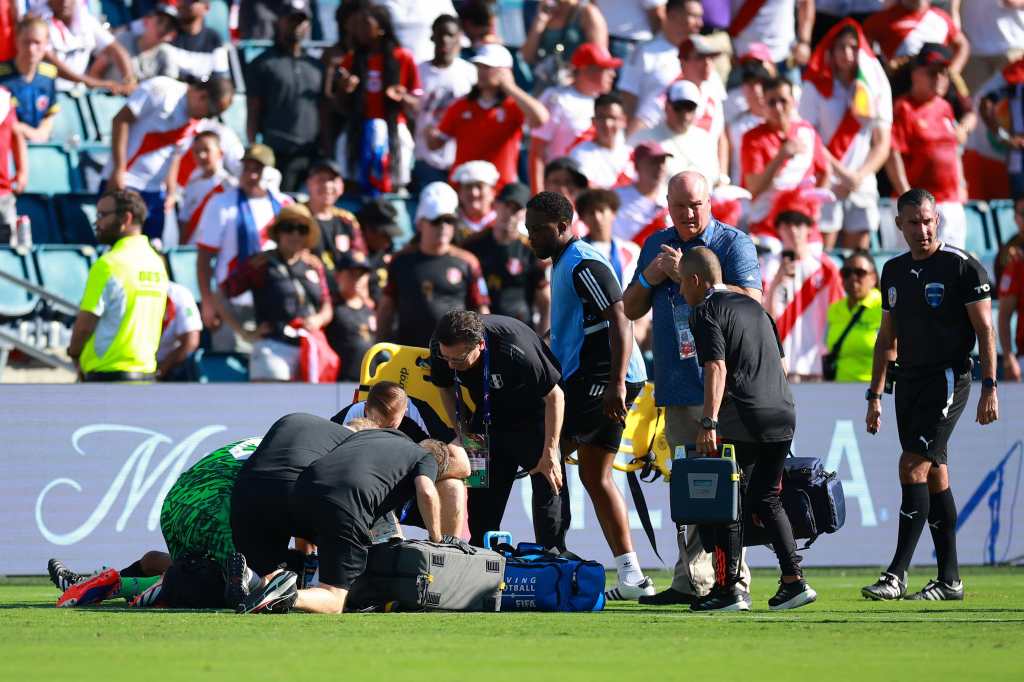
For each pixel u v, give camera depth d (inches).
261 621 847.7
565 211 1096.2
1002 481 1514.5
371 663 633.6
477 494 1099.9
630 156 1819.6
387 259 1710.1
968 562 1501.0
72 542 1364.4
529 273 1574.8
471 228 1712.6
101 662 636.1
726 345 957.8
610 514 1128.2
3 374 1662.2
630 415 1289.4
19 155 1839.3
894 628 828.6
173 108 1806.1
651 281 1018.7
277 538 932.6
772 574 1471.5
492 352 1059.3
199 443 1391.5
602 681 575.2
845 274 1644.9
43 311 1777.8
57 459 1363.2
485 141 1854.1
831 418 1483.8
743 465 981.2
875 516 1488.7
